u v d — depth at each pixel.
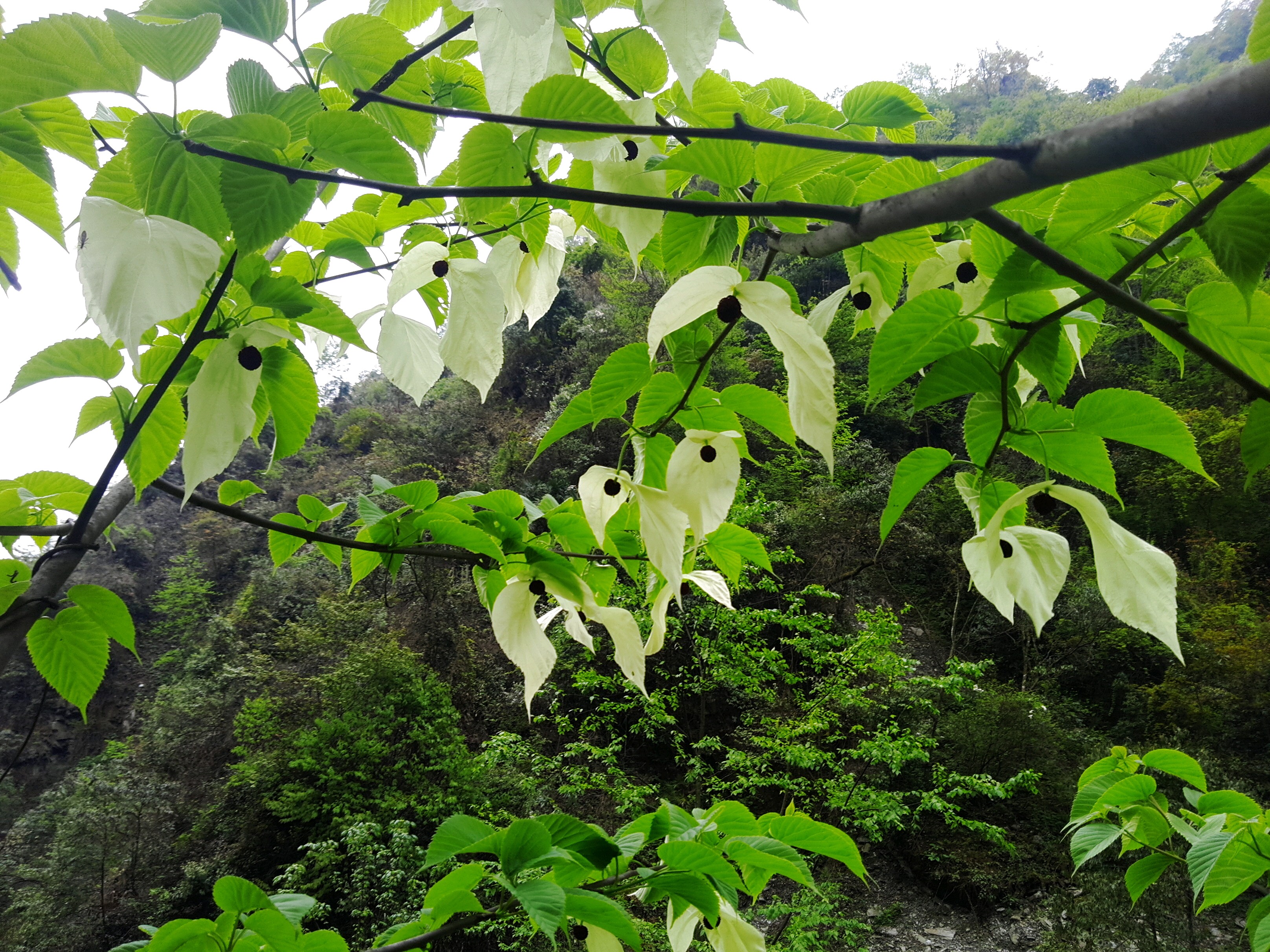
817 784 8.69
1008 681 14.70
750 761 8.86
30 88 0.54
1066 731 12.54
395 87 0.76
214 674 16.94
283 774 12.09
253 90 0.60
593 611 0.86
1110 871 9.26
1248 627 13.95
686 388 0.78
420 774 11.63
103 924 11.36
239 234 0.60
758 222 0.68
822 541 14.63
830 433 0.51
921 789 10.38
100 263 0.49
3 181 0.67
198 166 0.58
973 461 0.63
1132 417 0.57
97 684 0.92
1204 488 17.17
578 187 0.81
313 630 16.42
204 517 25.42
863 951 8.45
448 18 0.82
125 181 0.64
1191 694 12.95
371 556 1.18
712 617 9.40
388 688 12.91
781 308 0.52
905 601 15.37
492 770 11.66
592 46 0.74
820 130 0.71
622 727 13.05
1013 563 0.59
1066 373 0.63
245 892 0.80
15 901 11.62
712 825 1.00
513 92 0.62
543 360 25.16
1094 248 0.60
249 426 0.74
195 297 0.50
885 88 0.78
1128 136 0.32
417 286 0.81
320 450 26.95
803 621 9.25
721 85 0.71
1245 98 0.28
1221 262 0.50
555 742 13.45
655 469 0.79
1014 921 9.80
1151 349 19.75
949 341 0.63
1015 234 0.50
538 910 0.78
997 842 10.12
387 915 9.05
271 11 0.61
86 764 16.23
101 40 0.53
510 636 0.86
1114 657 14.31
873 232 0.50
